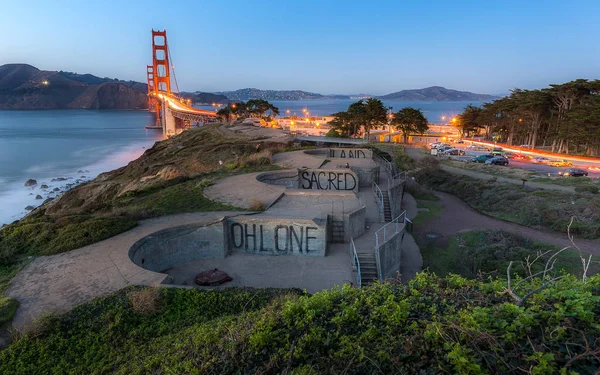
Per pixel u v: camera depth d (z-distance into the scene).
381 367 5.22
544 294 5.90
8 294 12.09
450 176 45.81
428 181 46.53
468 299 6.36
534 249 23.16
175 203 21.91
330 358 5.64
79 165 81.75
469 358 4.71
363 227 19.59
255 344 6.19
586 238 25.12
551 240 25.11
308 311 6.74
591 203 28.97
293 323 6.68
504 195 35.25
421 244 24.86
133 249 15.50
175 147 61.03
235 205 21.33
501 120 92.75
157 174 34.72
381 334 5.87
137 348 9.23
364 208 19.48
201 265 16.92
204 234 17.47
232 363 6.13
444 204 36.47
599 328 4.77
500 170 49.28
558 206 29.72
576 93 71.06
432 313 5.99
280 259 17.25
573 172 45.59
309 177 28.89
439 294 6.78
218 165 40.22
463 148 78.81
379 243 18.11
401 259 21.84
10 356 9.11
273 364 5.77
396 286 7.63
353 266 16.14
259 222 17.73
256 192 23.55
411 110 83.19
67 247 15.54
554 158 63.31
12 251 15.31
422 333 5.55
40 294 12.05
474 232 26.86
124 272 13.49
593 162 58.62
